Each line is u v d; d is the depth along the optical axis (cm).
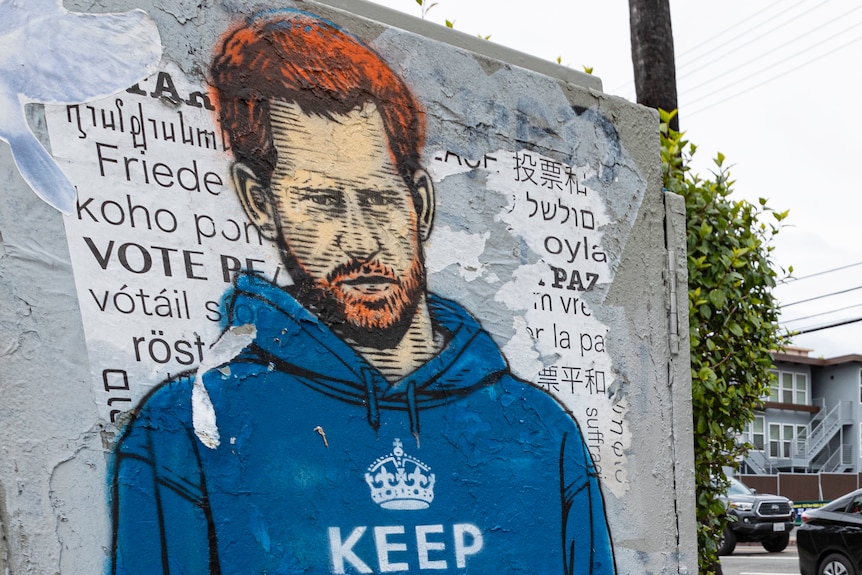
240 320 308
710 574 530
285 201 325
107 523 271
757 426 3538
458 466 357
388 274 349
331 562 318
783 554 1788
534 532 378
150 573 277
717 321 527
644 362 437
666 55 657
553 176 412
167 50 305
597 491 405
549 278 402
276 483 308
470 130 384
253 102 323
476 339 371
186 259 299
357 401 333
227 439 299
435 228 366
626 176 445
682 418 451
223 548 293
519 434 379
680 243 465
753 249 535
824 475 3089
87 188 282
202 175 307
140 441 281
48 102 278
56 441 265
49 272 271
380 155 354
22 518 255
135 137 294
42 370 265
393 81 362
